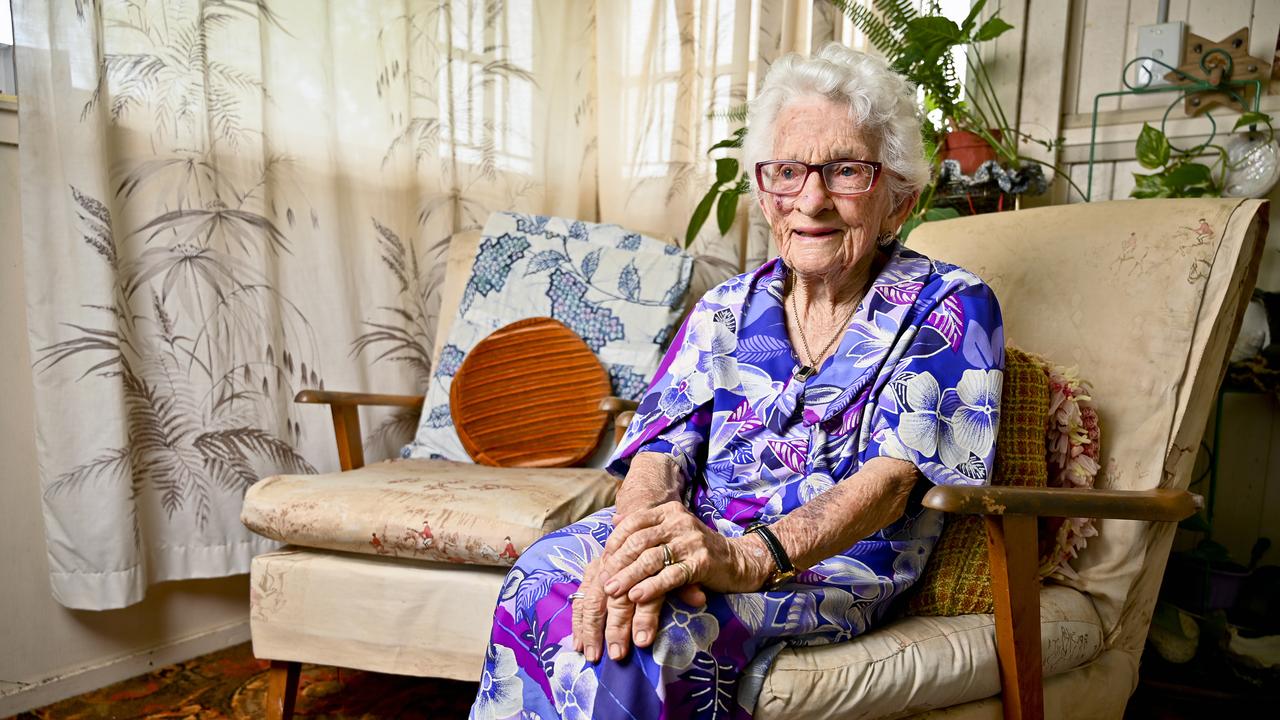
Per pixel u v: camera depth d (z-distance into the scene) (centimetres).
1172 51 204
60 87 160
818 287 120
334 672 191
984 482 104
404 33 216
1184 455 124
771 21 238
